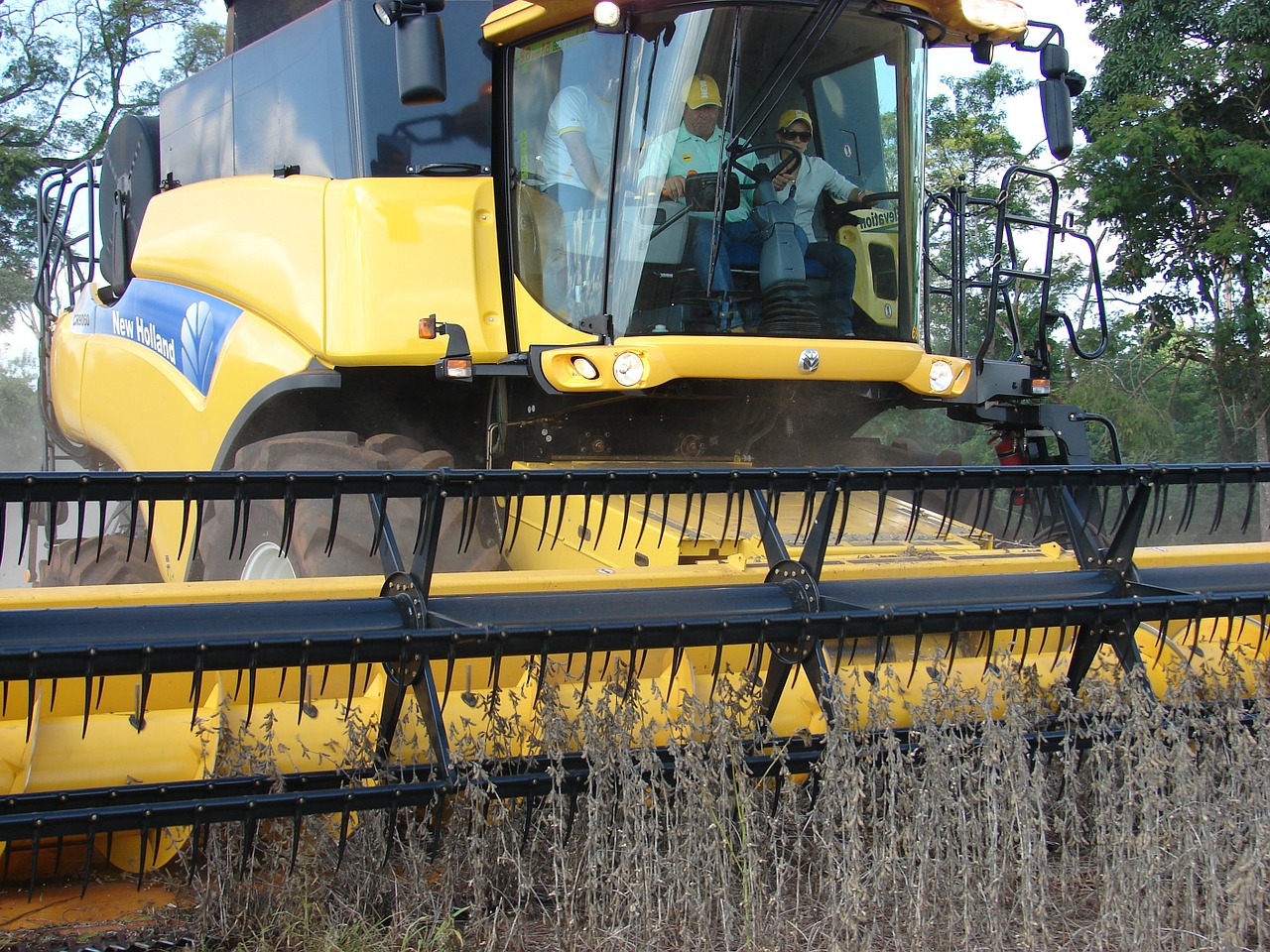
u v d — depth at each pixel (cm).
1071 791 350
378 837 321
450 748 341
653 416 510
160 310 601
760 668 387
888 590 354
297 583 338
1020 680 358
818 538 344
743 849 312
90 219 743
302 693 288
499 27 476
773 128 456
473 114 505
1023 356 560
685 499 462
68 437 769
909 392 500
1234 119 1336
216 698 334
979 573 416
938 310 1012
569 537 458
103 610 287
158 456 602
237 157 578
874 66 479
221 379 536
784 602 345
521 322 482
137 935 301
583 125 460
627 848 305
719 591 345
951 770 324
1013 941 314
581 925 317
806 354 452
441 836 330
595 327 449
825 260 469
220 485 286
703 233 448
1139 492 366
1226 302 1331
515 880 325
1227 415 1437
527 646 301
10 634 274
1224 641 393
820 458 549
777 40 445
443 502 311
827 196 470
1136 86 1349
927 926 312
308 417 532
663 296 450
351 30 495
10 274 1822
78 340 706
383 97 494
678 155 446
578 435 502
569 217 466
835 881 315
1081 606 343
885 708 338
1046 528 544
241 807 279
